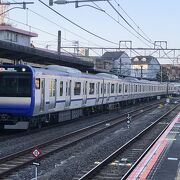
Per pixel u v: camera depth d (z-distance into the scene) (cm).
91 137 2370
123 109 5188
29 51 2717
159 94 9094
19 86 2359
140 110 5038
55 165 1531
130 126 3080
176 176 1201
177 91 11725
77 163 1573
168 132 2489
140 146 2091
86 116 3772
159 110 5128
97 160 1658
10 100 2361
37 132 2486
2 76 2375
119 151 1833
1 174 1328
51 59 3278
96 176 1356
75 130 2656
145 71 11925
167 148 1778
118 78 5031
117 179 1314
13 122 2409
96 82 3878
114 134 2556
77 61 3881
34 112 2406
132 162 1630
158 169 1306
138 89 6425
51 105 2680
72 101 3134
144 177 1189
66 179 1299
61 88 2870
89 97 3634
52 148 1903
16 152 1753
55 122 2994
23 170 1434
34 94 2364
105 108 4497
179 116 4050
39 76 2439
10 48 2450
